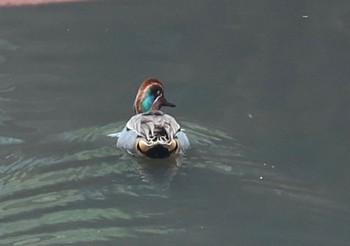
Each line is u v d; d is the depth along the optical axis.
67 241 14.83
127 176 16.78
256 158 17.69
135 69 22.22
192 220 15.57
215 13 25.70
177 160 17.31
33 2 26.22
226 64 22.67
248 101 20.64
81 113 19.73
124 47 23.47
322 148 18.39
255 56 23.16
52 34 24.19
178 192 16.31
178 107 20.22
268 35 24.39
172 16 25.41
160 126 17.33
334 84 21.67
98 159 17.36
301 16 25.56
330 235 15.31
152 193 16.20
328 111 20.33
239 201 16.12
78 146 17.97
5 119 19.41
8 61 22.59
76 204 15.85
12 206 15.76
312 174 17.22
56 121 19.30
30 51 23.17
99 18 25.23
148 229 15.23
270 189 16.56
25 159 17.44
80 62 22.56
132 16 25.38
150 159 17.25
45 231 15.11
